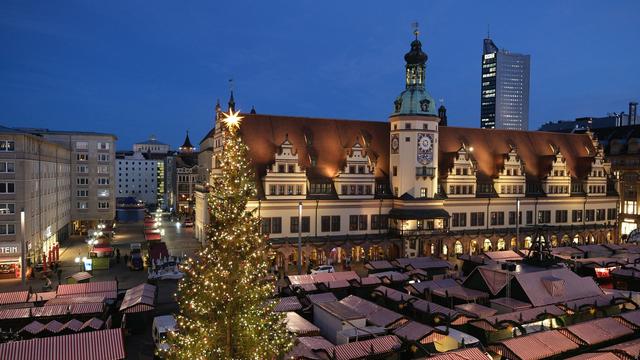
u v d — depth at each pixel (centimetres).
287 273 7644
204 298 2658
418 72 9100
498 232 9500
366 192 8681
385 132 9488
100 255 8000
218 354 2645
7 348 3344
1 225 7256
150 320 5244
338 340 4141
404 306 4966
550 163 10244
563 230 10169
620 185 11806
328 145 8875
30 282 6962
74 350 3422
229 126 2994
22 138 7325
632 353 3447
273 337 2858
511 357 3619
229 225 2750
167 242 10719
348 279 5919
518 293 5047
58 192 10125
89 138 11912
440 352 3756
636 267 6750
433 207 8838
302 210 8238
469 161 9431
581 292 5219
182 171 17850
